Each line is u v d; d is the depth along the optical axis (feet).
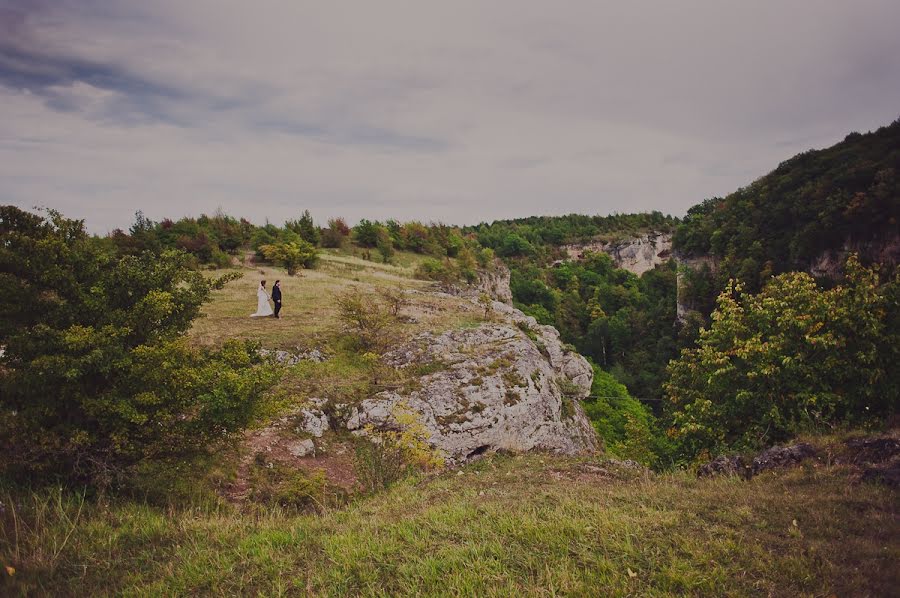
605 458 40.14
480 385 52.85
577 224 561.43
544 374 65.57
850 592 13.84
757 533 17.94
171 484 27.04
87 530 19.84
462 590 15.03
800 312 40.37
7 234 23.59
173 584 16.44
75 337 21.94
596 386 133.39
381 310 71.61
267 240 142.31
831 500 20.70
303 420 40.83
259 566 17.69
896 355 34.60
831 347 36.17
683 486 27.58
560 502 23.76
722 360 42.63
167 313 26.86
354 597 15.43
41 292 24.18
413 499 26.86
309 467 36.24
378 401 45.88
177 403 24.99
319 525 22.07
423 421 45.80
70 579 16.39
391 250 195.31
